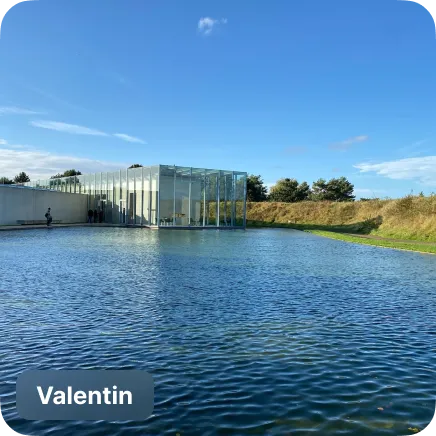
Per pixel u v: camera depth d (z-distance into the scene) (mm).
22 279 11078
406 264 16766
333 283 11844
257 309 8492
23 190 38125
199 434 4012
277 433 4031
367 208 50750
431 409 4527
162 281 11234
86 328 6965
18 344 6203
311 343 6527
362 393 4875
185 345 6277
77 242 22656
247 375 5293
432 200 33906
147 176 40688
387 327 7500
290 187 82688
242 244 24156
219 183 43438
